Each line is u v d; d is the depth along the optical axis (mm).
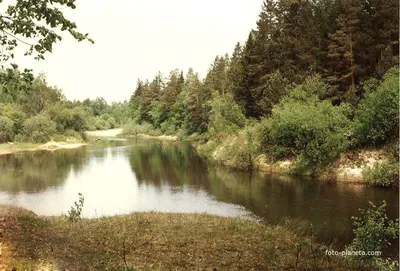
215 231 12188
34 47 7859
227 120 48219
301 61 40219
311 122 28828
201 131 72250
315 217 17094
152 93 115000
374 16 34969
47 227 11383
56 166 37750
